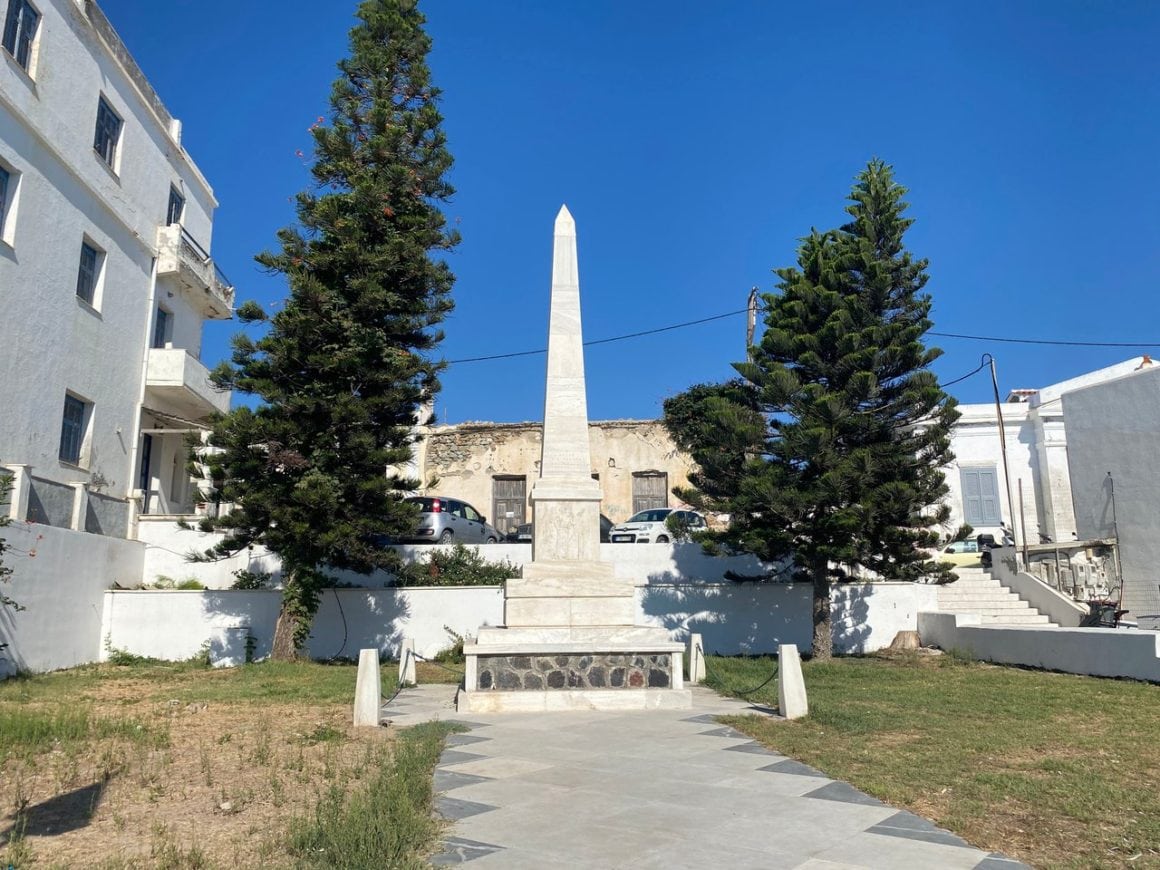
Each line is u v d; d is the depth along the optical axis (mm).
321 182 17703
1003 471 27500
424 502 22141
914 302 17969
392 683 13758
